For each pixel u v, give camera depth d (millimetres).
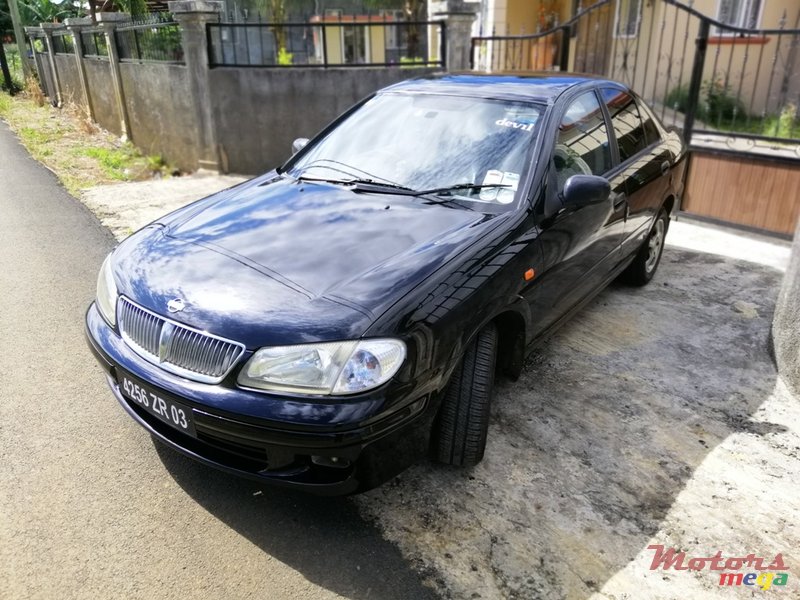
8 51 27203
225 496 2588
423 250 2562
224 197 3295
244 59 9633
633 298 4660
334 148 3629
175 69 8531
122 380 2488
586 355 3809
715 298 4676
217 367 2205
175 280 2455
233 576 2223
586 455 2898
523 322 2898
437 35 8836
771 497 2672
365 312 2211
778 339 3746
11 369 3475
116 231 5906
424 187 3127
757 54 9727
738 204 6066
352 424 2084
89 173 8633
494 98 3469
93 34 11562
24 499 2531
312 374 2125
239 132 8422
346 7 12609
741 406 3332
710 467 2846
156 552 2311
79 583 2170
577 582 2234
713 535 2465
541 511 2553
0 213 6445
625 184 3840
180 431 2328
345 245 2613
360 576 2236
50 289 4547
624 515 2549
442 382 2377
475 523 2482
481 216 2869
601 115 3834
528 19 11828
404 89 3807
